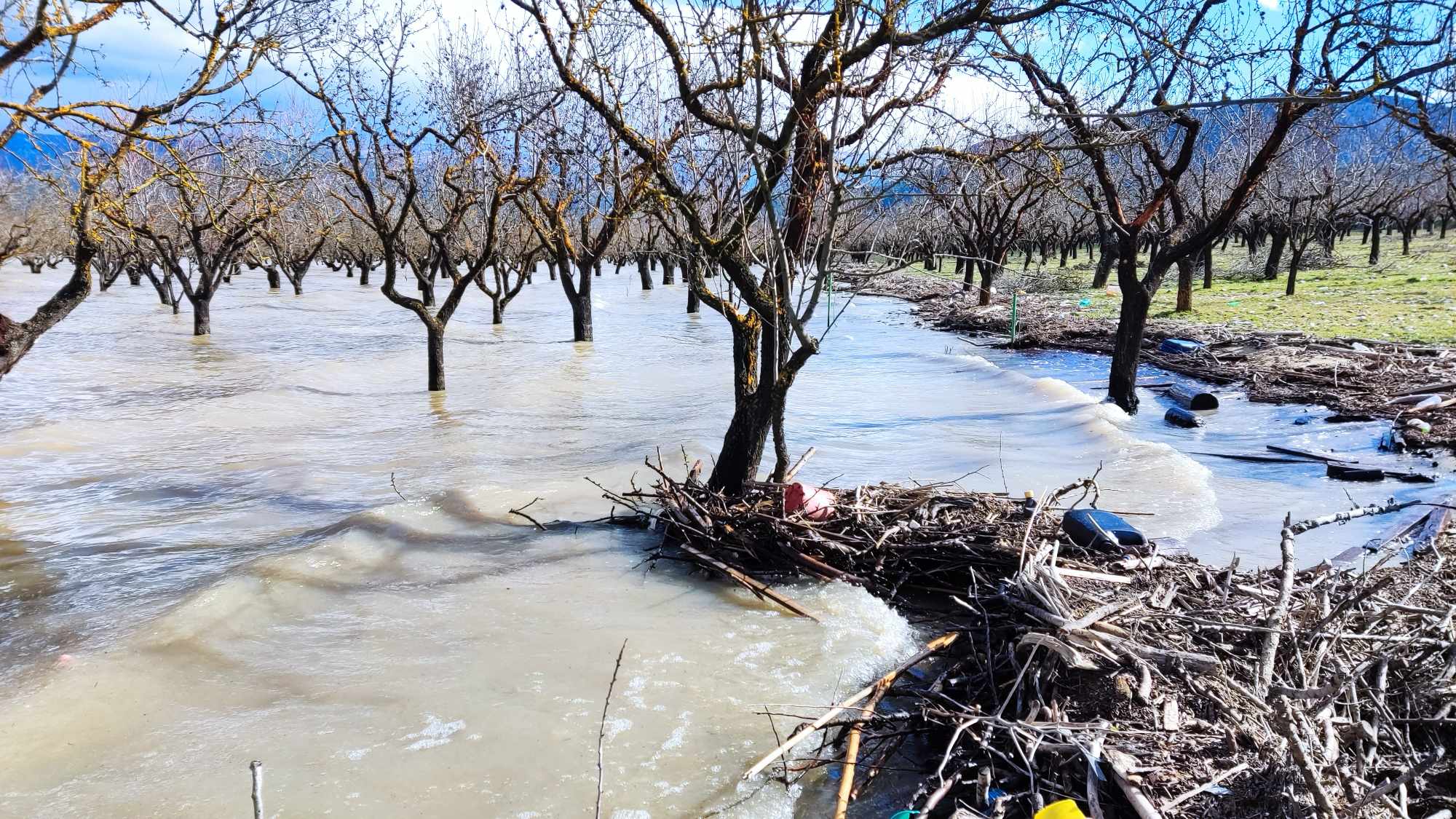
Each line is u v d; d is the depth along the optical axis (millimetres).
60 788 4133
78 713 4781
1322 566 5551
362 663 5371
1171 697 4148
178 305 29047
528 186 14578
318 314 29234
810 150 6688
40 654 5477
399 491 9117
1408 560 5977
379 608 6180
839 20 6152
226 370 17219
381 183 15469
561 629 5809
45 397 14328
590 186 16078
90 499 8938
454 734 4605
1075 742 3867
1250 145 24250
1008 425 12266
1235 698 4105
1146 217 12945
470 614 6055
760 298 7230
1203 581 5480
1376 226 36312
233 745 4516
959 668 4941
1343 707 4074
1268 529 7773
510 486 9070
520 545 7418
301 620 5996
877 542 6461
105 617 6016
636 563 6941
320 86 12648
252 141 15070
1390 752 3871
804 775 4301
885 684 4742
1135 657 4355
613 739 4562
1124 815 3637
